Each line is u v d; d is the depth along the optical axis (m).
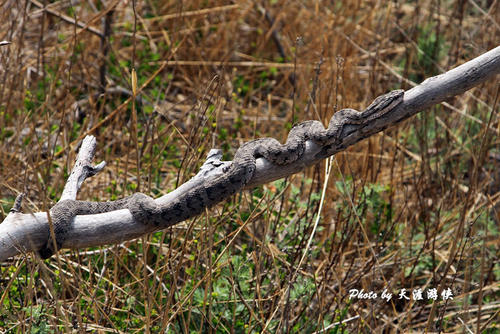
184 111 9.37
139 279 6.01
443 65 10.30
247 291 6.13
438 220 7.28
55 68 9.52
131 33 10.84
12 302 5.70
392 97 5.04
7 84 8.77
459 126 9.56
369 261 6.91
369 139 8.05
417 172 8.88
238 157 5.14
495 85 9.38
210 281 5.31
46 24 10.50
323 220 7.51
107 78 9.59
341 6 11.52
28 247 4.52
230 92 10.31
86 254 6.34
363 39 11.32
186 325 5.63
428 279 7.29
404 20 11.78
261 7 11.70
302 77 9.34
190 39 10.84
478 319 5.41
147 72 10.41
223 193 5.03
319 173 7.77
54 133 8.56
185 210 4.94
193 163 6.64
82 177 5.05
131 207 4.78
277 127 9.85
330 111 8.09
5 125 8.57
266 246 6.49
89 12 11.16
